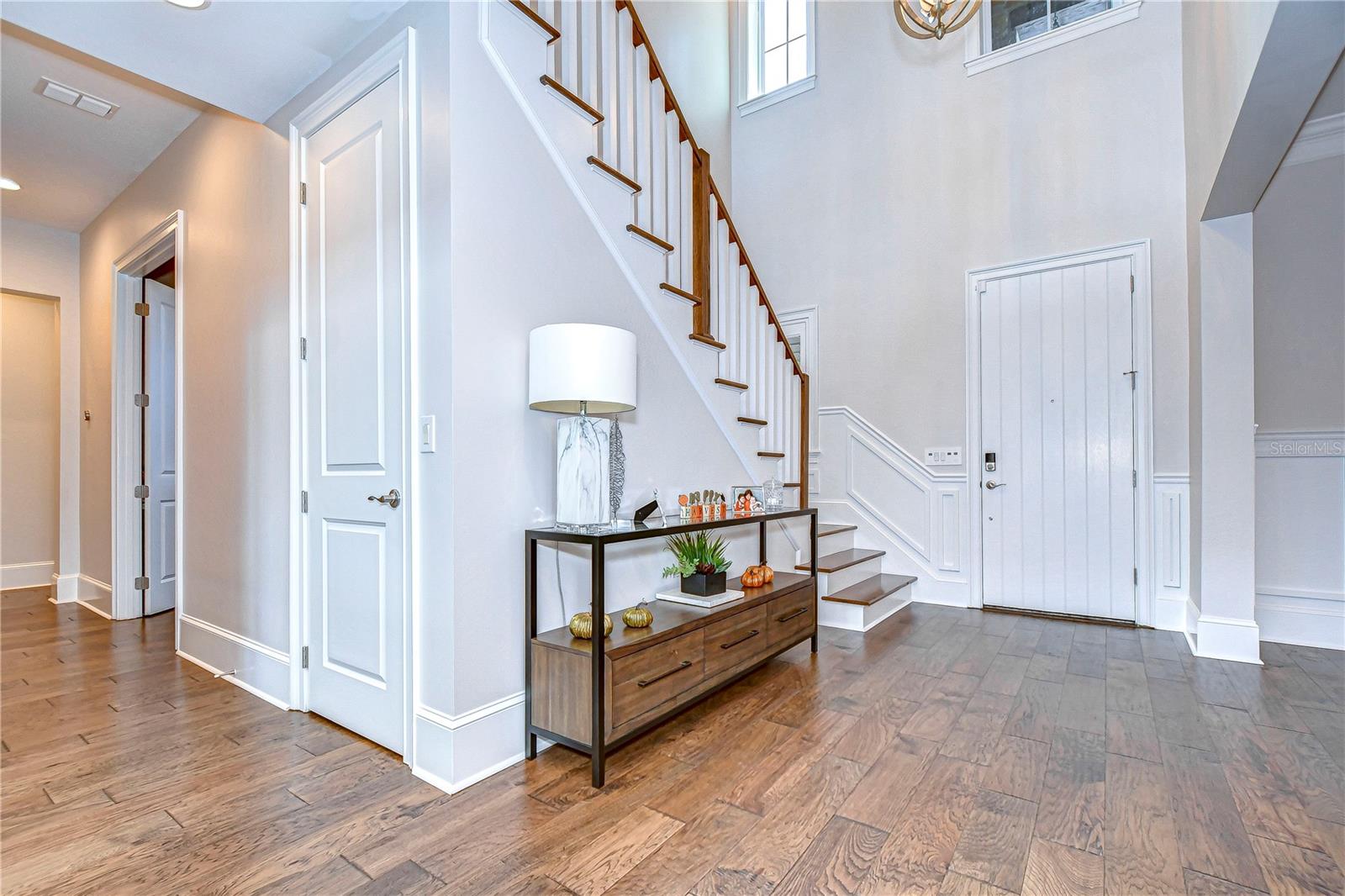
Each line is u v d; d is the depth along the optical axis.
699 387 3.02
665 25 4.69
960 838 1.57
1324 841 1.55
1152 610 3.60
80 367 4.68
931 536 4.31
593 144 2.44
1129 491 3.67
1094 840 1.56
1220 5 2.54
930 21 4.40
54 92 3.00
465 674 1.88
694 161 3.14
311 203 2.50
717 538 3.12
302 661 2.49
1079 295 3.83
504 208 2.07
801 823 1.65
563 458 2.08
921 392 4.38
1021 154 4.05
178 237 3.35
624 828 1.63
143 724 2.34
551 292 2.24
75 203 4.19
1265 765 1.95
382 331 2.16
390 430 2.12
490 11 2.05
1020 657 3.07
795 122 5.05
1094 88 3.83
